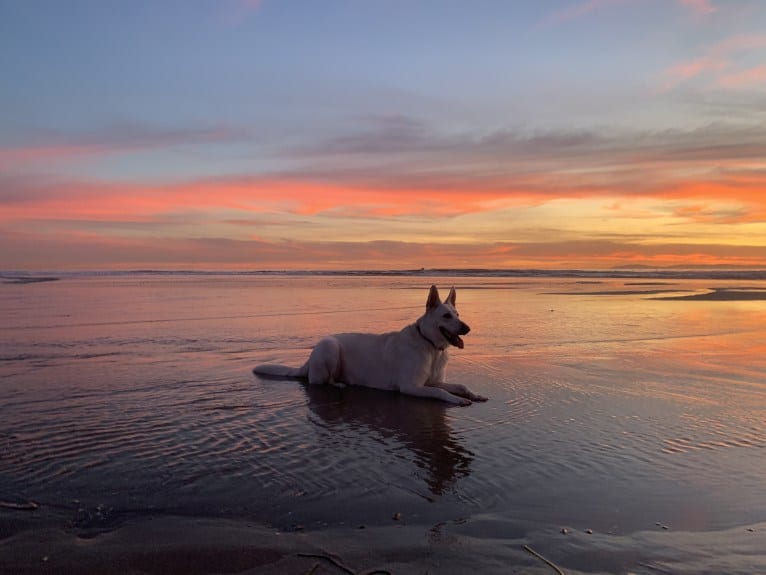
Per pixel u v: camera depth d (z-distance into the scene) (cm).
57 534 322
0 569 282
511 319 1491
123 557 295
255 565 288
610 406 630
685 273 4591
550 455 469
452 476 421
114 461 448
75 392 687
